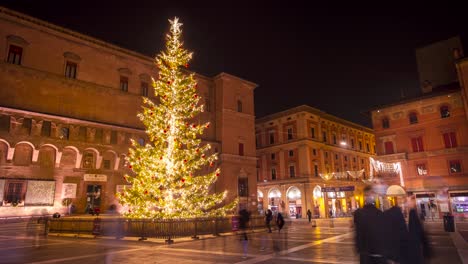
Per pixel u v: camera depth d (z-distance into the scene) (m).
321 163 59.97
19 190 29.72
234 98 51.00
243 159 49.59
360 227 6.26
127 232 20.86
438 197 38.28
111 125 36.28
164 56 26.34
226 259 12.23
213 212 25.84
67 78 34.66
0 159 29.17
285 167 60.28
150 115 25.88
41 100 32.56
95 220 21.66
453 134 39.00
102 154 35.28
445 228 23.23
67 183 32.66
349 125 71.19
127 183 36.69
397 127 43.69
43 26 33.84
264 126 66.06
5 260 12.17
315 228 29.31
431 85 44.81
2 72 30.53
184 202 23.45
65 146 32.75
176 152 24.23
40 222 28.11
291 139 60.34
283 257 12.49
